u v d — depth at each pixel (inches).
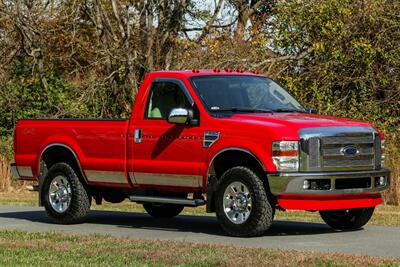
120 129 610.2
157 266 420.5
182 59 1318.9
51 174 653.3
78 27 1409.9
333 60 1249.4
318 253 460.1
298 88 1259.2
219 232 586.2
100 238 534.6
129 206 842.8
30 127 673.0
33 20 1382.9
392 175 909.8
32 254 465.4
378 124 1229.7
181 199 580.7
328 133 534.9
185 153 572.1
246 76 607.2
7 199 941.8
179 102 584.4
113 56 1332.4
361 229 603.2
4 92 1419.8
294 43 1279.5
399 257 452.1
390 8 1252.5
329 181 534.6
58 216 647.8
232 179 545.0
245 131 540.7
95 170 624.7
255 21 1352.1
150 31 1366.9
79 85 1379.2
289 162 525.3
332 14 1251.8
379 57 1259.8
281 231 590.2
